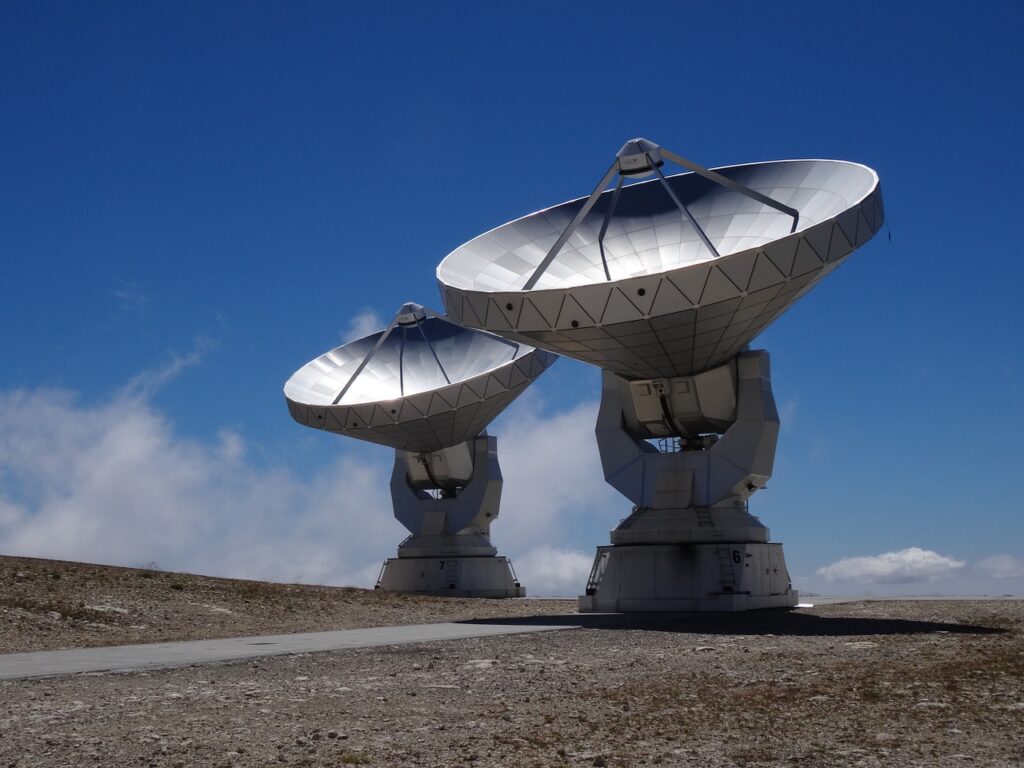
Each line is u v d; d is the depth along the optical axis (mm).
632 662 22156
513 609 47812
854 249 35312
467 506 66125
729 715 14453
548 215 45344
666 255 42719
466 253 43719
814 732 13086
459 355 65188
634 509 45625
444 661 22344
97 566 45688
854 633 30047
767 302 36438
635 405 44219
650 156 39438
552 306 36562
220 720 14289
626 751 12047
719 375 42781
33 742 12570
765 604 44688
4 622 30656
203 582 44531
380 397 63562
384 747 12336
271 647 25359
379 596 49781
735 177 43344
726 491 43188
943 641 26219
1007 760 11320
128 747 12305
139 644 27922
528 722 14102
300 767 11273
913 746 12102
